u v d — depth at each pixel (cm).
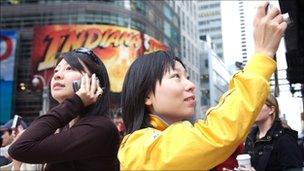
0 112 3669
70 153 171
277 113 289
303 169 273
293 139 282
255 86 119
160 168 118
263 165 278
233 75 126
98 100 194
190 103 142
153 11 4138
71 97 184
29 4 4069
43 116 176
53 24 3900
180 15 3894
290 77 622
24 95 3753
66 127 200
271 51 124
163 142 121
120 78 3547
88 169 178
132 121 153
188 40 3584
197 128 122
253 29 129
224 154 118
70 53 207
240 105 118
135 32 3762
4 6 4106
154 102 147
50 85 211
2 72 3769
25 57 3941
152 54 154
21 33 4003
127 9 3831
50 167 187
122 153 131
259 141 286
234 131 116
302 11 501
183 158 117
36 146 167
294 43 560
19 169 345
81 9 3828
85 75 192
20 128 421
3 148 405
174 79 145
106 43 3650
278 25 124
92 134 176
